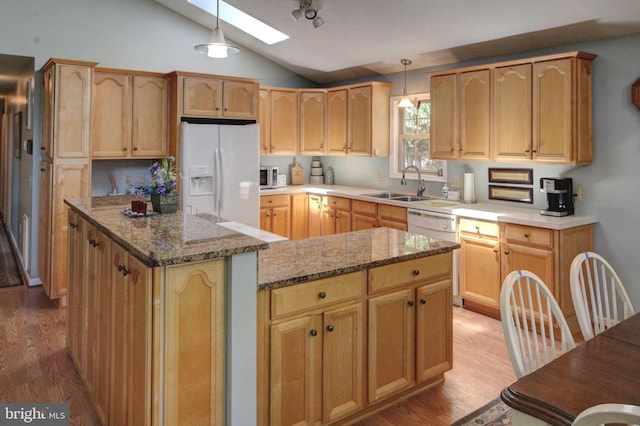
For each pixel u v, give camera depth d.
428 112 5.09
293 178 6.33
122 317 2.02
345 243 2.77
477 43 4.14
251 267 1.92
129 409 1.95
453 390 2.74
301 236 5.84
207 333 1.86
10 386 2.76
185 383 1.82
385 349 2.46
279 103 5.74
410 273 2.52
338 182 6.32
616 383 1.31
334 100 5.70
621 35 3.44
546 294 1.90
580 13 3.29
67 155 4.07
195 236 2.04
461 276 4.06
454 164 4.79
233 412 1.92
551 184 3.63
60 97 4.01
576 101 3.46
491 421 2.42
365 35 4.48
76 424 2.38
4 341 3.39
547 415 1.18
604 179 3.59
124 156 4.52
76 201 3.07
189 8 4.98
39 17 4.44
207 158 4.64
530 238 3.51
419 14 3.84
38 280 4.73
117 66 4.84
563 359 1.47
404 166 5.43
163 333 1.76
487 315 3.97
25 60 4.57
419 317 2.58
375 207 4.85
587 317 2.04
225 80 4.86
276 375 2.07
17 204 6.03
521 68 3.74
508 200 4.27
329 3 3.96
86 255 2.64
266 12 4.42
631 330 1.71
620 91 3.47
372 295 2.38
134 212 2.60
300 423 2.17
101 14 4.73
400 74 5.31
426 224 4.29
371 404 2.43
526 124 3.73
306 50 5.25
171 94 4.71
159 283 1.74
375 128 5.32
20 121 5.68
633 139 3.42
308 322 2.16
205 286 1.84
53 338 3.46
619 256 3.54
